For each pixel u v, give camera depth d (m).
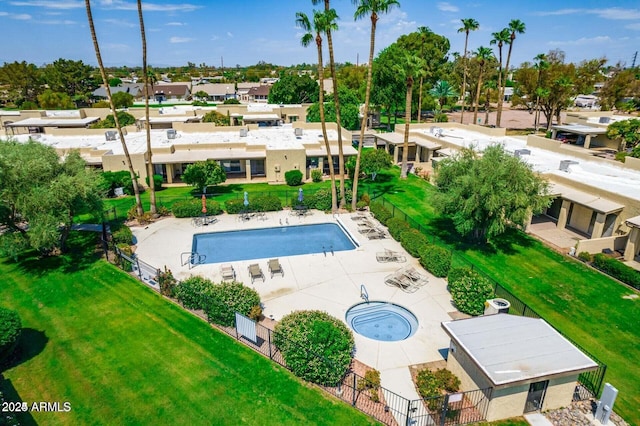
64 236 24.30
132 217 30.95
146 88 29.27
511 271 23.28
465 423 13.26
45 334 17.27
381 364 15.81
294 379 14.99
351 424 13.12
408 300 20.27
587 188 27.45
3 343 14.80
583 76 68.12
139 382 14.72
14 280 21.55
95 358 15.88
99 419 13.20
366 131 69.50
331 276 22.59
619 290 21.42
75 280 21.62
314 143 43.53
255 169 43.53
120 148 40.94
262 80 186.38
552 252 25.52
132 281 21.64
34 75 110.81
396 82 65.06
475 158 25.86
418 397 14.23
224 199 35.50
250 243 27.36
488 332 15.03
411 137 49.75
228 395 14.20
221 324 18.08
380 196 36.81
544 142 39.91
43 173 21.72
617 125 48.16
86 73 112.75
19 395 14.04
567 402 13.98
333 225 30.62
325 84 100.31
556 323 18.73
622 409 13.96
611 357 16.58
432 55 84.31
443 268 22.22
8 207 21.34
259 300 19.27
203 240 27.83
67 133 48.78
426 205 34.59
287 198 35.69
